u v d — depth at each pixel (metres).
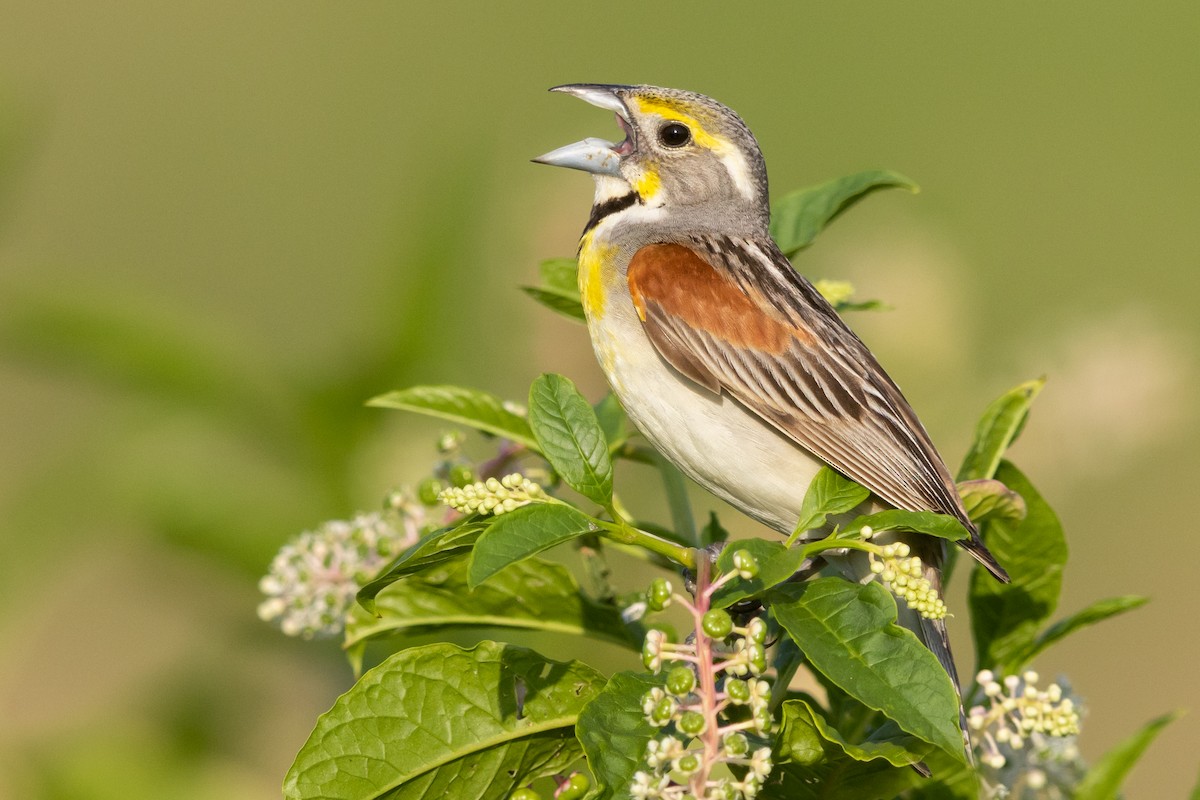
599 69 29.97
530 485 6.35
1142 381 12.32
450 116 27.80
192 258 23.70
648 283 9.21
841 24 32.06
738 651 5.82
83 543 9.87
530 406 6.53
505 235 10.52
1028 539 7.89
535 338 10.48
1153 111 29.72
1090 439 12.42
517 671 6.60
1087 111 29.28
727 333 9.13
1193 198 27.20
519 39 31.09
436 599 7.75
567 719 6.59
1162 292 25.05
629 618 7.26
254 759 9.91
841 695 7.52
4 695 13.12
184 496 9.78
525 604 7.75
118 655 13.54
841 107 29.59
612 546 8.30
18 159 11.24
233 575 9.93
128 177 26.08
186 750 9.73
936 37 32.16
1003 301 25.02
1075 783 7.46
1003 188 27.70
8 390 16.86
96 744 9.55
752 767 5.57
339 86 29.02
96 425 9.95
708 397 9.23
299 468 10.09
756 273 9.38
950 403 12.41
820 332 9.23
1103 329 12.61
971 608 8.02
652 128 10.00
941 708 5.81
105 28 29.92
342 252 23.92
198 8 31.14
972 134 28.97
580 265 9.62
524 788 6.43
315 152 26.95
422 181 10.45
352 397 10.12
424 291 10.23
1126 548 21.38
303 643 10.12
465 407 8.07
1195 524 21.11
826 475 6.73
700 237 9.71
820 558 9.35
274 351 10.84
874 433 9.06
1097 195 27.45
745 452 9.20
